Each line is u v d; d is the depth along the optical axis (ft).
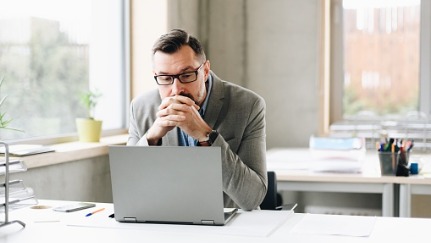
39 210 7.19
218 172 6.15
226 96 7.54
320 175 10.84
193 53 6.83
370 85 16.71
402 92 16.48
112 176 6.43
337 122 16.88
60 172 10.46
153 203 6.38
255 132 7.47
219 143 6.78
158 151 6.25
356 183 10.80
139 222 6.47
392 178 10.58
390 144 10.81
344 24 16.83
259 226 6.26
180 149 6.20
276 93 16.33
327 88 16.52
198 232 6.06
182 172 6.24
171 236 5.92
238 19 16.42
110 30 13.60
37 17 11.23
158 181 6.31
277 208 8.44
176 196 6.31
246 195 6.93
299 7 16.08
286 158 12.84
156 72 6.85
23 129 10.91
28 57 11.02
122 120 14.06
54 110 11.74
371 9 16.60
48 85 11.56
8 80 10.53
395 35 16.48
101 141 12.12
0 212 6.38
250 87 16.47
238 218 6.66
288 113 16.26
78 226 6.38
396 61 16.51
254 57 16.39
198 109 6.90
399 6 16.39
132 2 14.12
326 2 16.17
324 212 14.98
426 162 12.46
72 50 12.28
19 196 6.57
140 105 7.77
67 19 12.11
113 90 13.74
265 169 7.43
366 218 6.70
